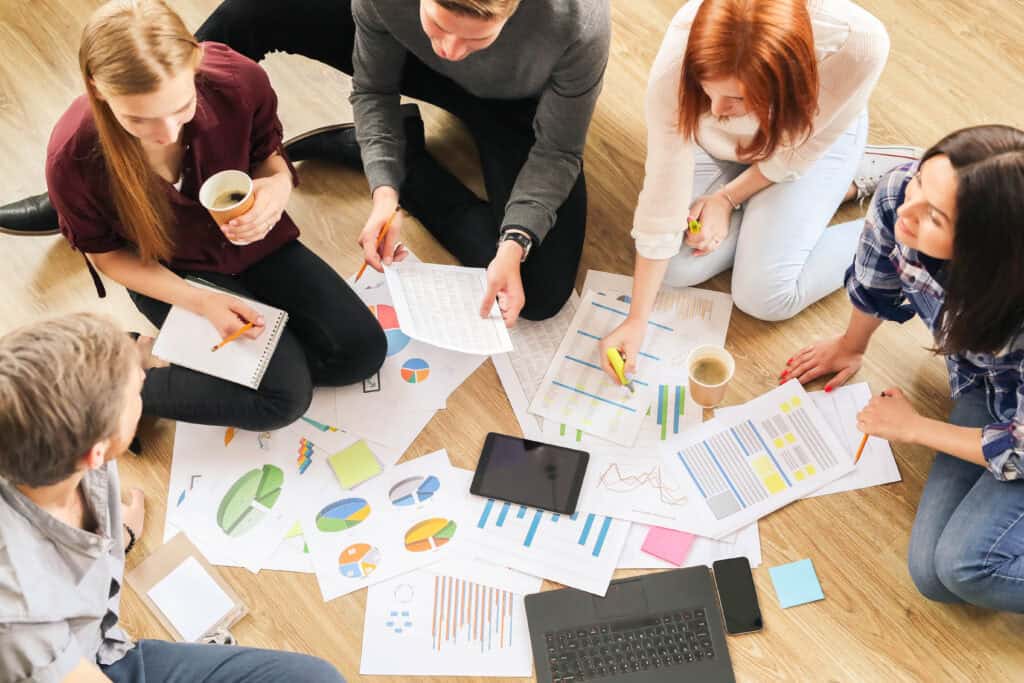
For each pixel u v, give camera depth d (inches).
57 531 50.5
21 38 94.6
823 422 73.7
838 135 70.6
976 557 62.0
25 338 46.5
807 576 68.9
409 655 67.7
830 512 71.1
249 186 64.5
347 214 86.8
